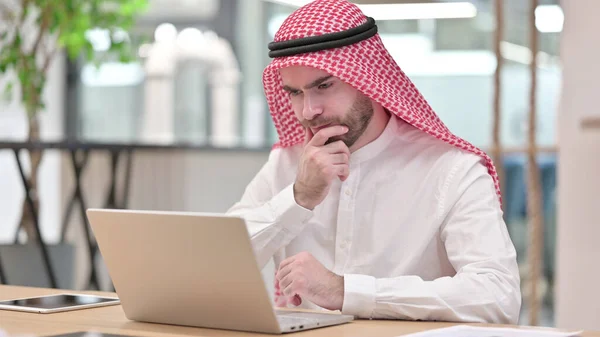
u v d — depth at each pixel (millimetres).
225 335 1825
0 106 6355
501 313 2094
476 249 2260
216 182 6191
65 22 4840
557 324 4270
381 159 2574
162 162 6125
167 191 6125
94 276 5070
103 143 4773
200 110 7242
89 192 6055
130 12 5023
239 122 7203
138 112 7406
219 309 1861
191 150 5699
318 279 2086
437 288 2076
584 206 4148
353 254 2531
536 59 4375
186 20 7188
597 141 4090
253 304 1805
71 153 5004
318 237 2588
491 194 2383
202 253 1812
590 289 4145
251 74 7191
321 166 2289
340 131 2369
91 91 7551
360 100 2443
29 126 5012
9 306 2213
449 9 3266
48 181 6789
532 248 4449
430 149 2535
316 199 2326
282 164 2775
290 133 2740
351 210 2541
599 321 4133
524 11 6258
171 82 7262
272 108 2697
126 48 5152
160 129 7340
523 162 6293
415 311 2051
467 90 6422
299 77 2379
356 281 2076
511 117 6309
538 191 4438
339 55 2352
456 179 2424
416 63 6508
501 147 4387
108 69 7473
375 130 2551
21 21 4957
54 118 7480
